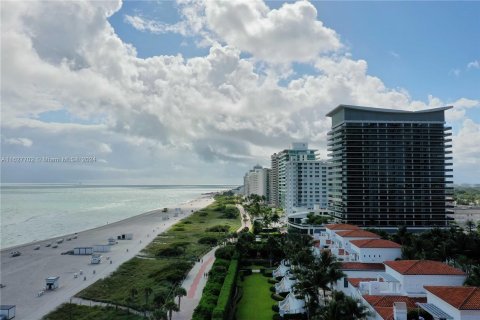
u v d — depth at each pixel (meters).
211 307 76.81
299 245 107.38
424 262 73.19
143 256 150.38
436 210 189.00
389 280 71.25
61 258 148.50
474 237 117.81
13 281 114.81
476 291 54.28
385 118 192.50
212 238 181.88
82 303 93.25
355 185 188.38
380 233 142.12
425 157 190.62
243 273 117.06
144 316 82.31
